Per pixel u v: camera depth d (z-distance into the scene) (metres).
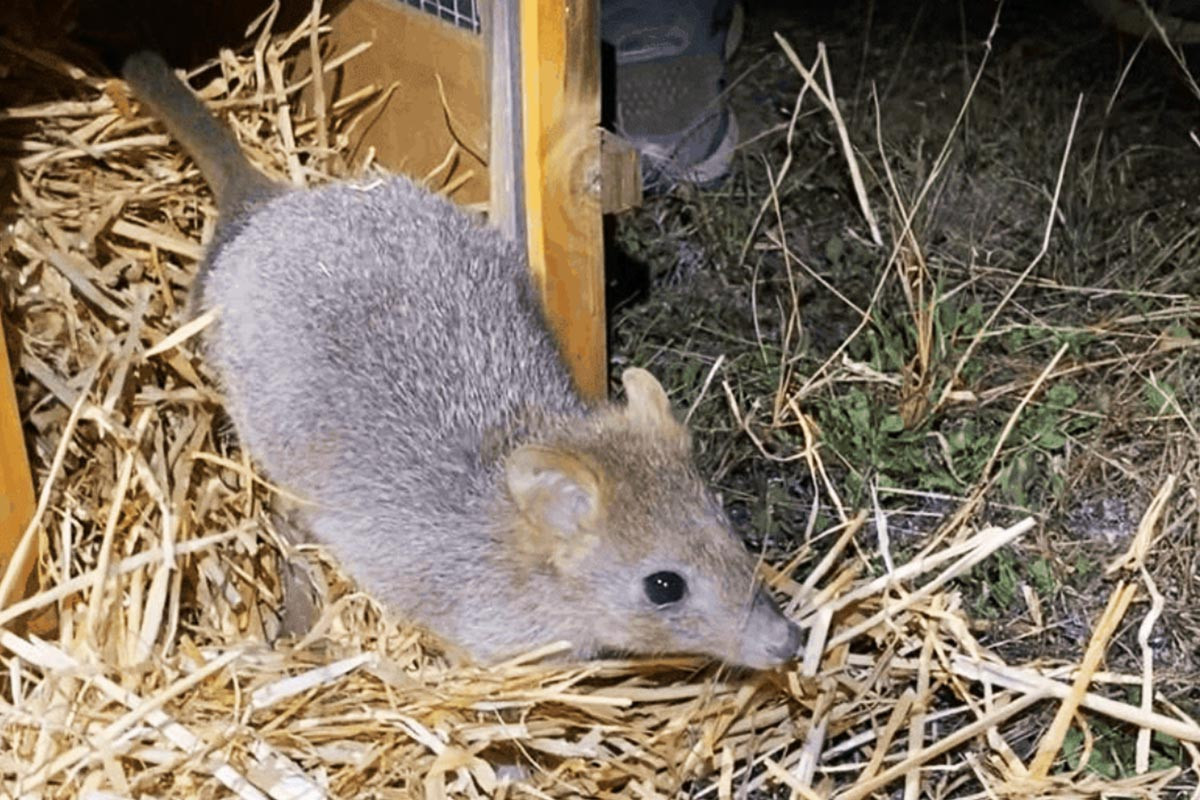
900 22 1.40
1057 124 1.27
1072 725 0.92
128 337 0.94
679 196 1.19
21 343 0.94
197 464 0.96
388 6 1.03
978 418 1.06
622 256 1.16
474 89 0.99
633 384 0.92
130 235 1.00
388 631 0.93
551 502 0.88
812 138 1.25
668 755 0.89
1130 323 1.10
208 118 0.99
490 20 0.96
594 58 0.95
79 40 1.10
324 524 0.93
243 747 0.86
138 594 0.89
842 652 0.92
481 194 1.01
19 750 0.86
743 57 1.37
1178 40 1.34
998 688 0.94
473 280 0.95
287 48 1.06
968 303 1.14
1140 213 1.20
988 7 1.41
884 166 1.16
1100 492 1.02
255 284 0.94
